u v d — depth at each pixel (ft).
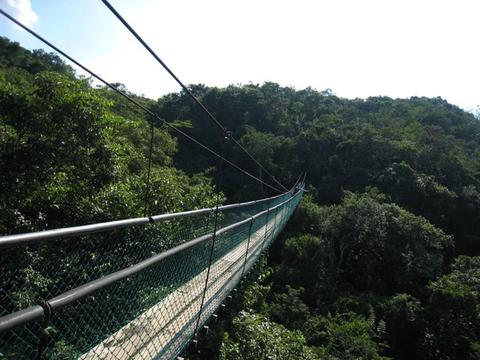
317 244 55.93
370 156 89.56
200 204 19.36
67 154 13.10
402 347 43.78
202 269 8.25
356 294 53.52
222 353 13.48
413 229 60.44
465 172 85.97
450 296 42.98
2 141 12.25
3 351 2.72
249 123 112.88
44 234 2.80
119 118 15.46
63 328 3.56
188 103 100.99
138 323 5.18
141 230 7.57
